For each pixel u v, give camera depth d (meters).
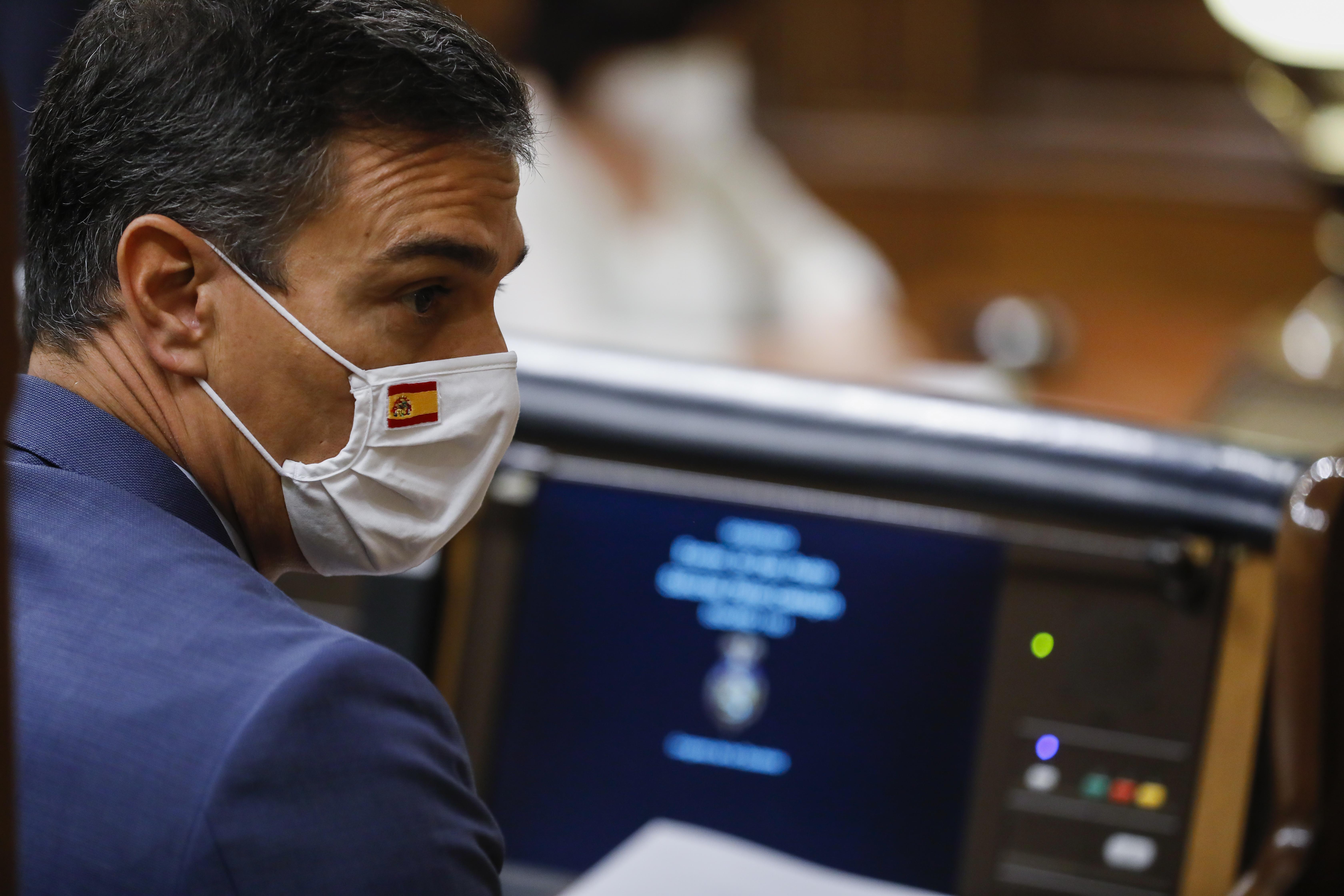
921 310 13.27
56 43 6.03
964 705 3.77
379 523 2.78
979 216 19.05
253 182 2.50
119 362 2.65
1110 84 19.58
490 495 3.98
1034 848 3.71
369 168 2.52
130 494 2.56
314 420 2.68
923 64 19.83
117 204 2.57
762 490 3.89
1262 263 18.14
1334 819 2.79
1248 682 3.60
